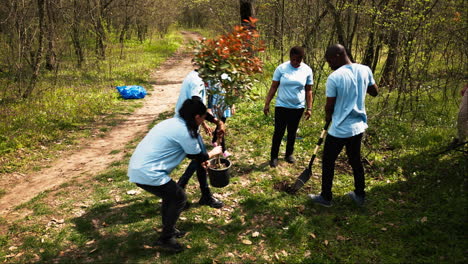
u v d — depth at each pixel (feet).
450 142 16.79
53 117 27.76
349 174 15.12
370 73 11.56
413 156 16.10
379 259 9.64
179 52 89.81
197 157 10.21
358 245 10.36
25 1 34.53
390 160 15.99
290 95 15.24
